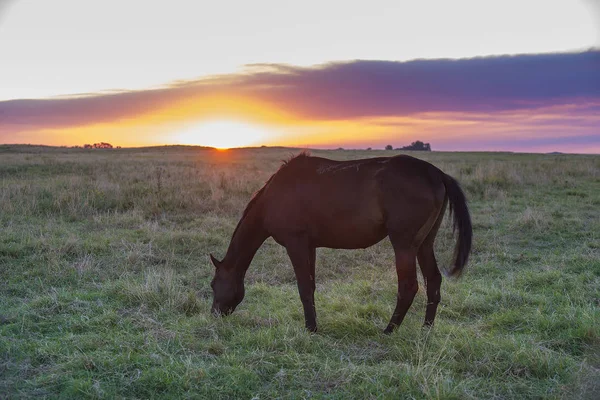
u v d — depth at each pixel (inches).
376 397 145.0
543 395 145.6
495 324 209.5
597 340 178.9
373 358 177.5
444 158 1578.5
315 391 151.2
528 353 166.6
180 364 165.0
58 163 964.0
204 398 146.6
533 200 539.8
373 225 201.2
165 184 583.2
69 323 206.5
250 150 2534.5
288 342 184.7
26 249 323.3
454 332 195.8
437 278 207.2
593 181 702.5
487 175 700.7
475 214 467.5
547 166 917.8
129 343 182.4
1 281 270.5
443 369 162.6
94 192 508.7
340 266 320.2
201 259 327.0
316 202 204.4
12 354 173.6
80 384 150.6
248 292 267.4
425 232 199.0
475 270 299.4
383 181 197.3
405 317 221.0
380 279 286.4
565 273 279.0
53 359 171.3
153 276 266.2
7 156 1274.6
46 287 261.3
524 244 360.8
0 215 420.5
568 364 163.3
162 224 429.1
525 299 235.5
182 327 204.1
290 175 212.5
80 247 331.3
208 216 450.3
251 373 159.2
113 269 296.8
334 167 208.7
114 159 1275.8
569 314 204.2
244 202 498.6
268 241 376.2
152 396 147.1
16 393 148.3
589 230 385.4
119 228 409.1
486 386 151.6
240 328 206.8
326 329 206.4
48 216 437.1
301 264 209.0
